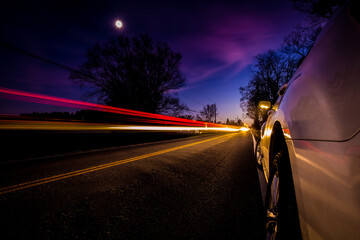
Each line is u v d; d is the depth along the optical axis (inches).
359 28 25.8
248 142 447.8
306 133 33.5
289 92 52.6
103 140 457.7
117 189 111.7
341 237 20.4
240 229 69.9
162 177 137.4
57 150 284.5
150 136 660.1
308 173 30.5
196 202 94.0
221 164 183.8
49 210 84.0
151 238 64.9
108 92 859.4
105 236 65.6
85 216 79.3
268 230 55.7
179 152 264.1
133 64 912.3
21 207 86.4
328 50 34.0
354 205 19.2
